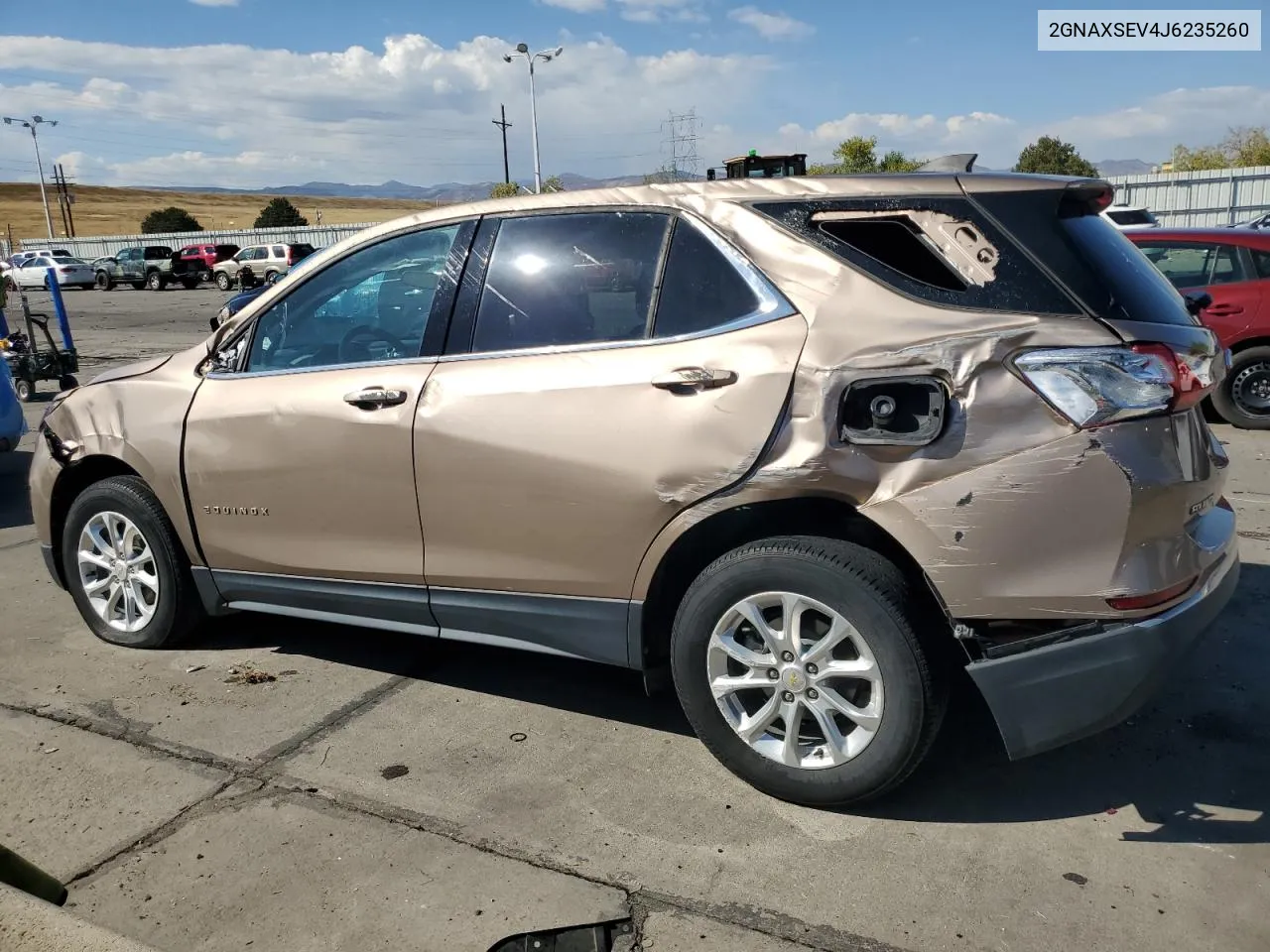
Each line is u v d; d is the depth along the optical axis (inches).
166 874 109.5
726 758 122.3
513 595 133.3
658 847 112.7
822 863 109.0
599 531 123.5
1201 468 112.3
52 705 151.2
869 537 115.9
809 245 116.5
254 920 101.7
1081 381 102.3
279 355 153.4
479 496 130.6
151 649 171.9
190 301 1264.8
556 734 140.3
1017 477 103.6
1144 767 127.0
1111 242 116.3
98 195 6978.4
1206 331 118.7
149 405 161.5
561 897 104.2
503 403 127.8
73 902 104.7
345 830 117.1
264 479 148.8
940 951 94.9
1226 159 2058.3
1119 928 97.3
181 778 129.3
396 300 142.9
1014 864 108.0
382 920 101.1
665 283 123.4
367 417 137.9
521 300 132.3
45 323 475.5
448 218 140.6
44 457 174.2
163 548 164.4
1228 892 102.4
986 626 108.0
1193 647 108.1
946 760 130.0
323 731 142.0
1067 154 1990.7
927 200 113.0
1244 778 123.8
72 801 124.1
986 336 105.2
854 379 109.0
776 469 112.0
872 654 110.5
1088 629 104.6
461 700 151.6
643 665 127.2
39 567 222.1
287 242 2146.9
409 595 141.7
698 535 121.0
